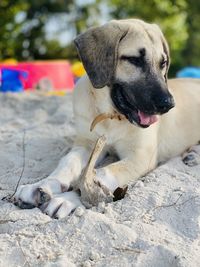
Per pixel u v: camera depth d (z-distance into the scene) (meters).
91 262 0.34
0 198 0.44
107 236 0.36
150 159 0.50
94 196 0.42
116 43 0.47
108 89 0.48
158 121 0.53
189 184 0.45
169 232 0.38
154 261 0.34
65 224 0.38
